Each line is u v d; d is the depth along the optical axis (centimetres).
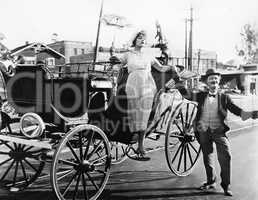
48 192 372
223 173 369
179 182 415
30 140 339
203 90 392
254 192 371
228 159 366
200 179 429
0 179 393
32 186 391
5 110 394
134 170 463
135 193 374
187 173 444
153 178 428
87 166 339
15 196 358
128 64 383
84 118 373
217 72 376
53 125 378
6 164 475
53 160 307
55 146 345
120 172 452
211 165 389
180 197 363
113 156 511
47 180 415
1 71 388
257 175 430
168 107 437
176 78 416
